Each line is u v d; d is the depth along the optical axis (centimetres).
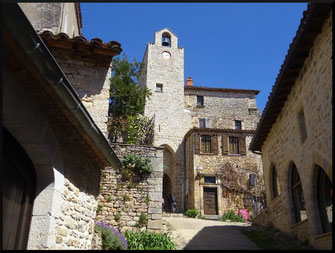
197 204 1872
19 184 402
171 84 2439
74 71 831
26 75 354
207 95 2481
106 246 683
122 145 1054
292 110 841
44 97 396
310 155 714
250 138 2070
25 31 288
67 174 484
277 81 792
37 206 419
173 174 2191
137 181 1005
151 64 2472
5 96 330
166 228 1068
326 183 689
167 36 2638
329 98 592
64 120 455
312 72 676
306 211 755
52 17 952
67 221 482
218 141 2045
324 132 627
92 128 468
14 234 387
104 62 853
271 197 1101
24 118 365
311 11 558
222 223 1405
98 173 666
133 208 971
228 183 1945
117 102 1642
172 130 2302
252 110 2467
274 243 855
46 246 400
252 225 1283
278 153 1000
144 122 1249
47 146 416
